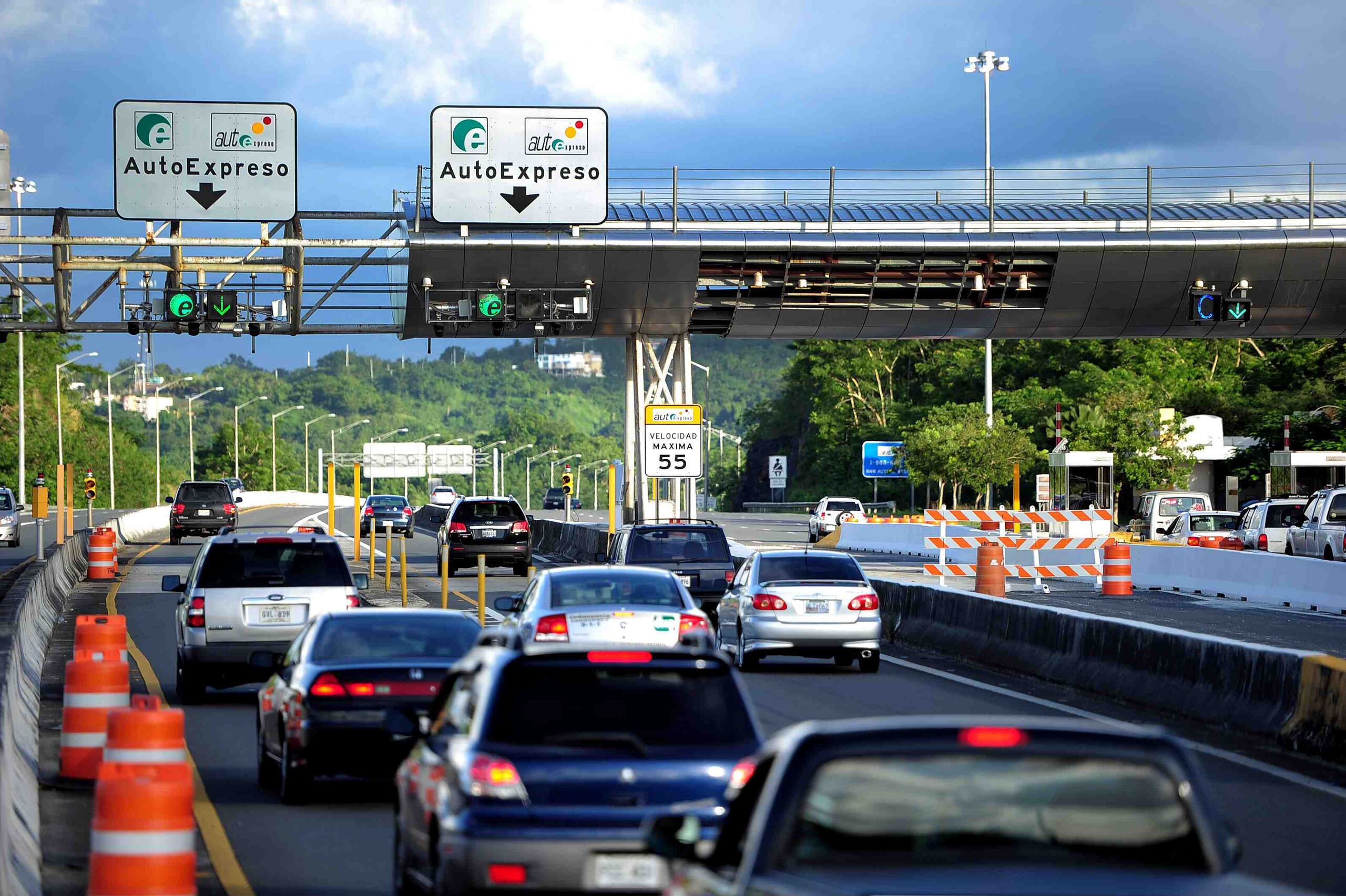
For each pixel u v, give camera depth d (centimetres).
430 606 7162
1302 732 3266
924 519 11481
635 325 9012
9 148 8081
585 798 1698
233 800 2875
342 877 2244
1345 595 6912
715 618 5772
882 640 5894
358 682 2769
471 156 7962
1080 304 9188
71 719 3047
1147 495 12738
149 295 8138
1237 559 7875
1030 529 9488
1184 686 3812
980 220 9006
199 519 13062
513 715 1742
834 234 8775
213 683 4162
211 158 7631
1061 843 1108
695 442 7838
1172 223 9069
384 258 8338
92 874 1842
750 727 1788
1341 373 17125
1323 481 15962
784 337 9512
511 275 8425
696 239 8569
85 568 9606
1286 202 9500
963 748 1123
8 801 2134
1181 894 1034
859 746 1123
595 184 8000
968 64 16200
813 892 1041
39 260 7938
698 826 1295
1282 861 2244
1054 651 4584
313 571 4153
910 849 1105
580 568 3931
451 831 1702
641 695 1778
